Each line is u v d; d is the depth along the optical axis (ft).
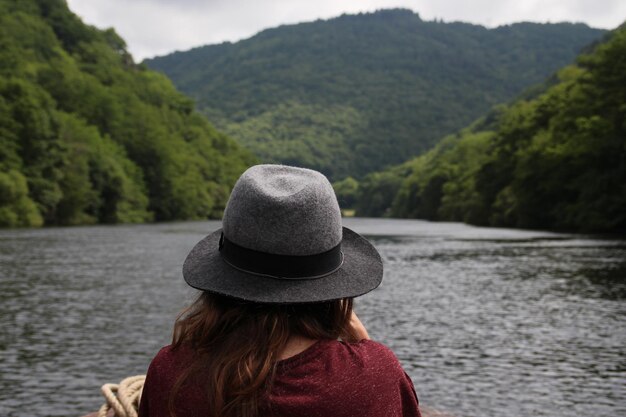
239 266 5.53
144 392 5.77
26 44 486.79
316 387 5.21
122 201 324.80
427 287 63.46
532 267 81.15
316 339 5.51
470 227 264.31
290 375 5.27
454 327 42.39
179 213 404.57
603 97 190.29
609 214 177.58
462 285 64.59
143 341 37.22
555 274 72.64
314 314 5.63
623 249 109.81
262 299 5.33
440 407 25.66
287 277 5.46
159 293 56.54
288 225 5.40
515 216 247.50
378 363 5.46
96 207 297.94
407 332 40.81
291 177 5.70
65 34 586.45
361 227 277.85
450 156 505.25
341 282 5.59
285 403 5.14
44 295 55.21
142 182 365.20
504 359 33.58
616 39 190.80
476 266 84.58
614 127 179.52
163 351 5.77
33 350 35.01
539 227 222.89
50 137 265.13
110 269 77.66
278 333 5.37
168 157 400.67
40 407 25.67
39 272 73.87
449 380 29.63
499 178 271.49
